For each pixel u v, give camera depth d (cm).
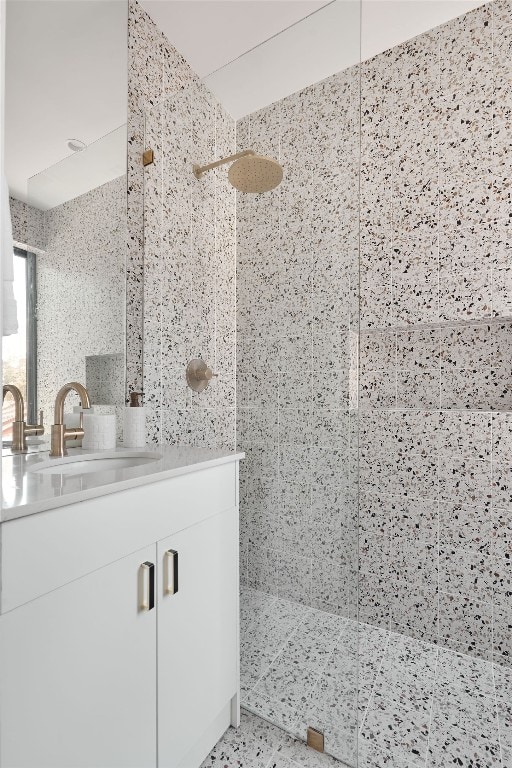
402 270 217
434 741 138
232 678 139
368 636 205
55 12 138
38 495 81
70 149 145
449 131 203
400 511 208
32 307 136
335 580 134
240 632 152
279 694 142
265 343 150
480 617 186
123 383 166
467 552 190
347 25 134
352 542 131
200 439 162
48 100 137
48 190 139
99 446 144
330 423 136
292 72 145
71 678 83
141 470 108
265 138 151
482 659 185
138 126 172
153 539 105
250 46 191
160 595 107
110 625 92
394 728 144
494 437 186
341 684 131
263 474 149
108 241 159
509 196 188
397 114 218
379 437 215
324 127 138
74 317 148
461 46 199
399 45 217
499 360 208
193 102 166
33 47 132
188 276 168
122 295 165
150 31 177
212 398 161
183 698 115
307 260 141
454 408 219
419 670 177
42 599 78
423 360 229
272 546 146
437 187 206
